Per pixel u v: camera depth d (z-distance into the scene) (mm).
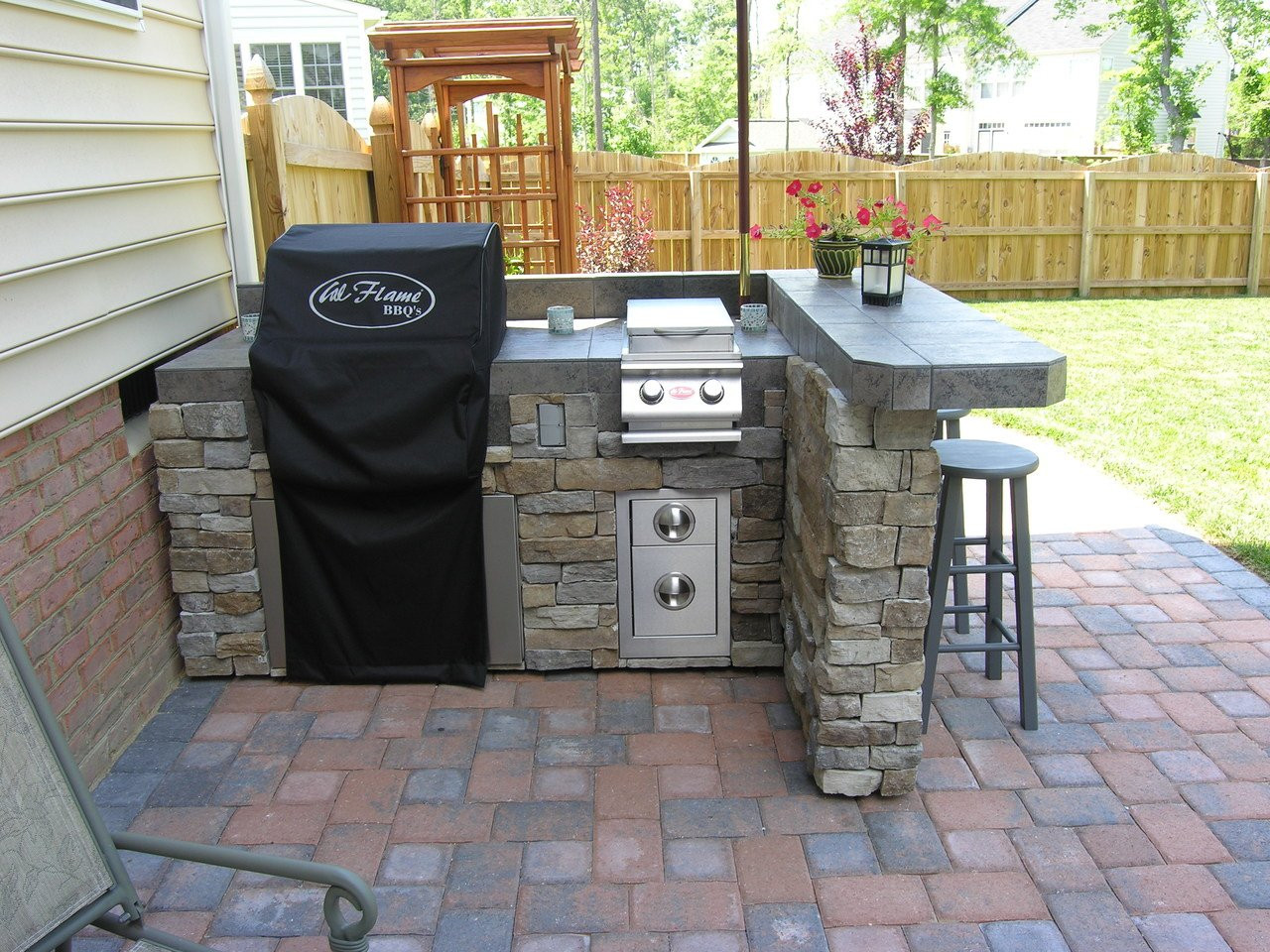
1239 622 3842
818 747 2797
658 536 3416
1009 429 6336
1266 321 9734
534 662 3529
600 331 3758
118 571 3148
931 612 3094
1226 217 11297
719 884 2523
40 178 2725
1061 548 4543
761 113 37000
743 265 3924
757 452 3340
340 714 3318
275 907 2473
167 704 3389
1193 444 5891
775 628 3525
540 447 3320
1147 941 2311
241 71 14602
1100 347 8594
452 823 2768
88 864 1909
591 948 2322
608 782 2938
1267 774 2922
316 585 3377
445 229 3488
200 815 2812
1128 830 2695
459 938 2357
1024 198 11055
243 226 4113
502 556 3402
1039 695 3369
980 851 2627
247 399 3285
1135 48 23281
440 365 3129
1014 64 27219
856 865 2582
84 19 2961
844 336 2662
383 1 36500
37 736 1880
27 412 2652
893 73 15305
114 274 3154
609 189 8945
